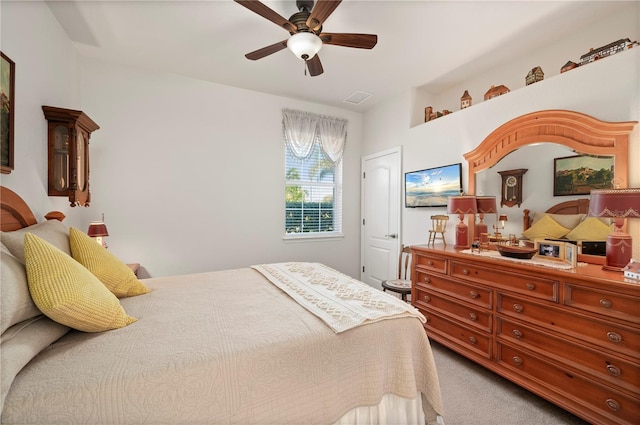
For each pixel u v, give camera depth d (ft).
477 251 7.73
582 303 5.11
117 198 9.49
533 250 6.45
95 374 2.81
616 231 5.45
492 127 8.46
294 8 6.64
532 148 7.37
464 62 9.21
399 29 7.41
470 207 8.02
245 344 3.48
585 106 6.48
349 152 13.91
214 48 8.43
